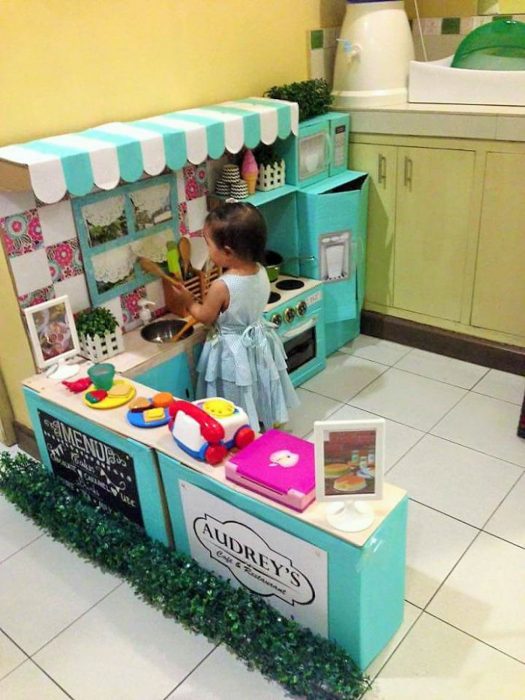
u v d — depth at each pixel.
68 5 1.99
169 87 2.38
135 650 1.71
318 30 2.97
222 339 2.25
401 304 3.20
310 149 2.77
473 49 2.77
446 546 2.00
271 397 2.36
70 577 1.95
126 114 2.27
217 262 2.18
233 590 1.73
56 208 2.08
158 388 2.28
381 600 1.57
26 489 2.16
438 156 2.79
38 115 2.02
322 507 1.50
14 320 2.14
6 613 1.84
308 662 1.55
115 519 2.03
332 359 3.14
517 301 2.83
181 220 2.52
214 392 2.32
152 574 1.79
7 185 1.86
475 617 1.76
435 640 1.70
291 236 2.86
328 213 2.77
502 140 2.59
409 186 2.93
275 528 1.54
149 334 2.42
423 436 2.53
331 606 1.54
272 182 2.70
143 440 1.78
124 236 2.32
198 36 2.42
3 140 1.96
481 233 2.81
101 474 2.00
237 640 1.64
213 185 2.62
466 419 2.63
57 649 1.72
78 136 2.05
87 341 2.17
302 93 2.73
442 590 1.84
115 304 2.37
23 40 1.92
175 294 2.46
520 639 1.69
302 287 2.76
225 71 2.58
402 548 1.59
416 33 3.21
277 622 1.63
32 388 2.06
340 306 3.02
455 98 2.80
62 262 2.15
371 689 1.57
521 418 2.47
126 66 2.21
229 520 1.65
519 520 2.10
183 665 1.66
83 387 2.03
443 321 3.09
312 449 1.63
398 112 2.81
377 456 1.39
